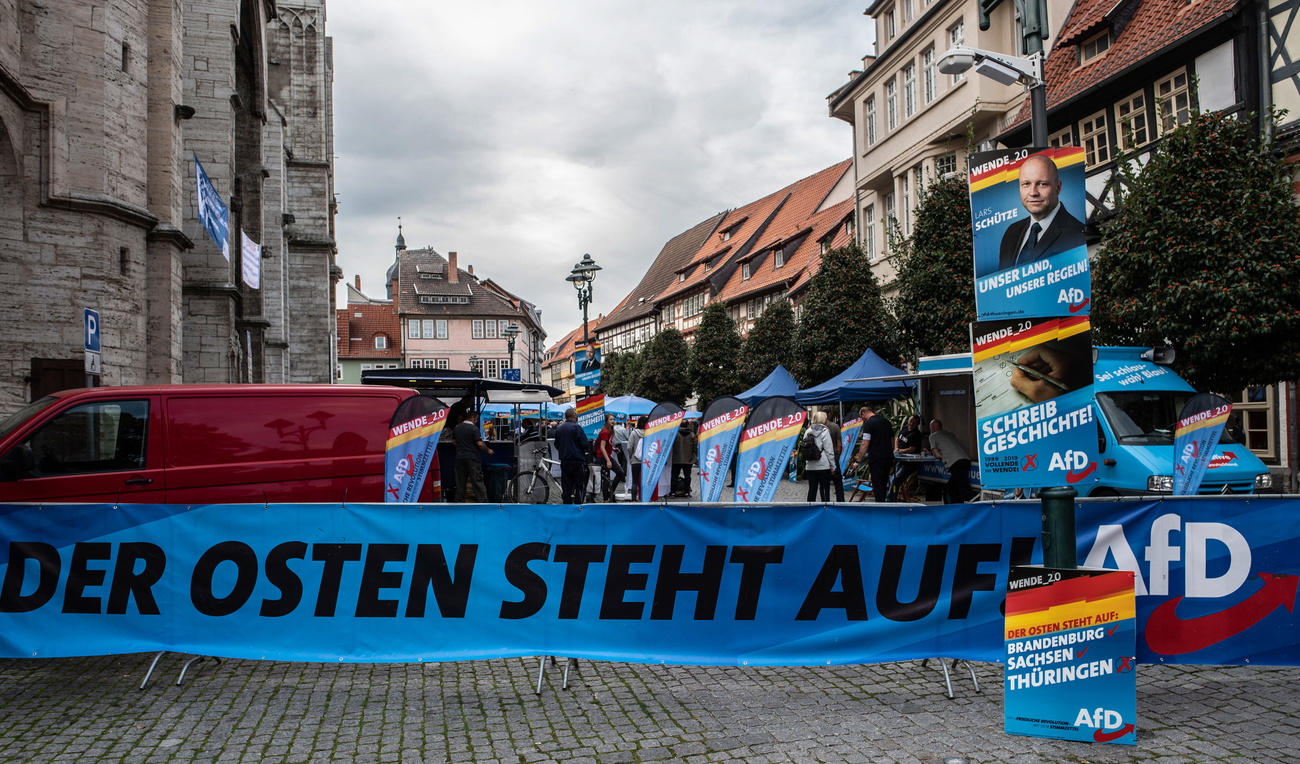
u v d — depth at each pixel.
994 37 22.92
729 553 5.77
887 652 5.73
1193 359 12.04
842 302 24.55
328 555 5.90
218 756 4.55
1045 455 5.14
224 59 22.19
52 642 5.90
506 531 5.83
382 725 5.04
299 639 5.89
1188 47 16.48
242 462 8.52
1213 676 5.95
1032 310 5.21
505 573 5.82
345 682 5.95
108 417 8.16
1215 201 11.94
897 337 19.69
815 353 25.03
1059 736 4.76
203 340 21.91
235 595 5.92
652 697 5.59
